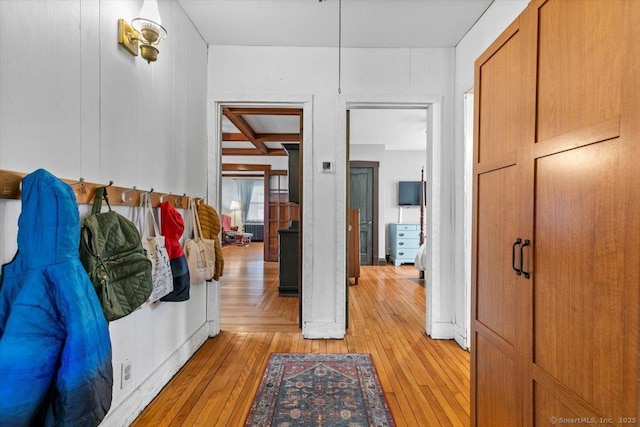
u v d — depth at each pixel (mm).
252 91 2824
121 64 1587
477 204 1552
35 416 914
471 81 2564
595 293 874
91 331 996
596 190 876
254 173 10086
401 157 7355
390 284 4961
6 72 1003
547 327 1062
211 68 2820
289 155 4242
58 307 962
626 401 775
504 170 1327
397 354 2490
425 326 3078
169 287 1786
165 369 2016
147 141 1828
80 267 1034
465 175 2643
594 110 892
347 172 3000
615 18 828
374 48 2850
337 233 2832
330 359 2395
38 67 1115
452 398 1899
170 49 2119
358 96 2840
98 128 1420
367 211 6758
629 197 776
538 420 1100
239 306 3789
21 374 889
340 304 2826
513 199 1260
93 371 990
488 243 1443
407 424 1666
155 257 1691
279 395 1918
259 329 3023
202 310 2680
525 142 1189
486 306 1452
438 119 2859
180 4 2260
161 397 1889
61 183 1038
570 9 987
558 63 1036
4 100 998
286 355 2457
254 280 5266
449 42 2770
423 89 2859
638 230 753
